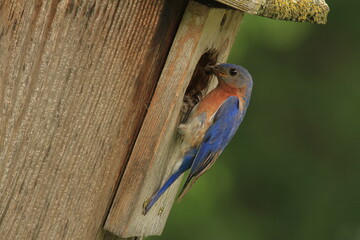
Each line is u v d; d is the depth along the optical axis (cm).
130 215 1010
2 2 924
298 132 2333
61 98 951
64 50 941
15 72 932
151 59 979
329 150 2342
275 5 988
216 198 2139
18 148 944
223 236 2144
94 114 970
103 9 945
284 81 2319
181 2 975
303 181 2316
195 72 1166
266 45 2173
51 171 964
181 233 2028
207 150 1162
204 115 1159
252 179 2291
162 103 989
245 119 2311
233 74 1190
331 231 2305
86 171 985
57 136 959
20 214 959
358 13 2338
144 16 964
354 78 2342
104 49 956
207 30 1005
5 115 934
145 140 995
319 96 2328
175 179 1094
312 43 2345
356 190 2328
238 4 931
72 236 1001
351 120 2331
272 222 2292
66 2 932
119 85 973
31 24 930
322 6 1052
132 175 1003
